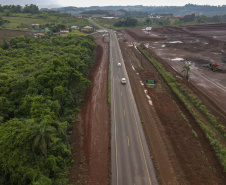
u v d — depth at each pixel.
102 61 95.75
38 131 26.88
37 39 123.50
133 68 88.19
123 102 57.44
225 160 36.25
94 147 39.59
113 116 50.47
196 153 38.97
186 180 32.84
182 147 40.44
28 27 178.25
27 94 45.12
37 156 29.77
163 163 36.16
